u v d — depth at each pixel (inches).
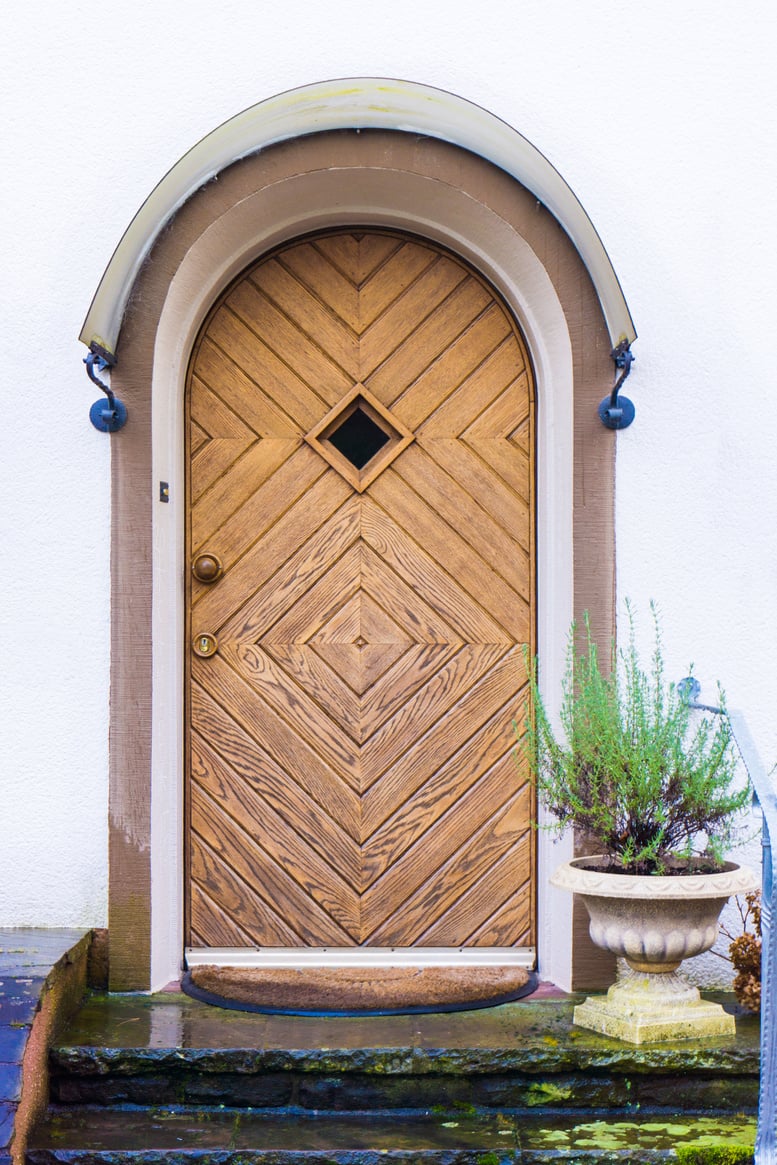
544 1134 142.2
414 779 186.4
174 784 181.3
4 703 176.9
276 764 186.5
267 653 186.9
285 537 187.3
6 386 178.5
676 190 180.4
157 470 176.2
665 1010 152.6
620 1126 144.7
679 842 160.4
